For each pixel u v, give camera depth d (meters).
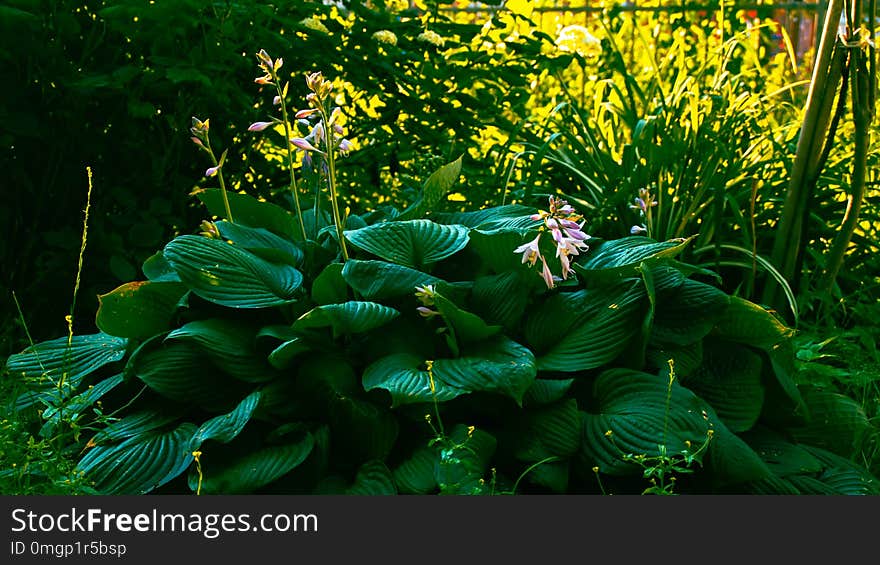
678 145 3.98
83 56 3.66
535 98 5.61
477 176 4.31
